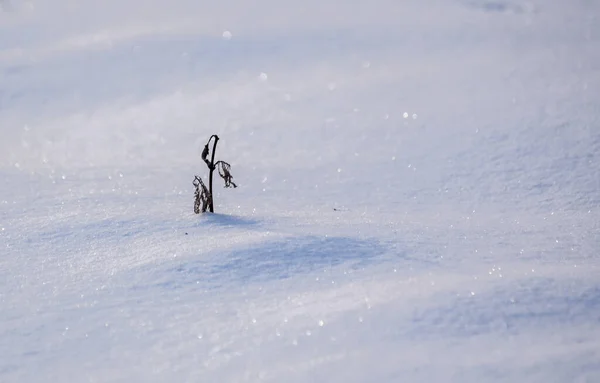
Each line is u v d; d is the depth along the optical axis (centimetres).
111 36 1611
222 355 309
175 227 501
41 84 1279
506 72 1199
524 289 360
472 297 349
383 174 751
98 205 585
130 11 1923
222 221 519
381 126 946
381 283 376
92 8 1981
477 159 774
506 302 345
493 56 1338
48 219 536
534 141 811
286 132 962
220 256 424
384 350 304
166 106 1139
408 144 855
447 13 1788
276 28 1638
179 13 1873
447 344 307
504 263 421
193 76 1306
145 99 1185
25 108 1164
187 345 321
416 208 624
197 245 449
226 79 1278
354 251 439
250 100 1140
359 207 625
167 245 455
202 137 971
